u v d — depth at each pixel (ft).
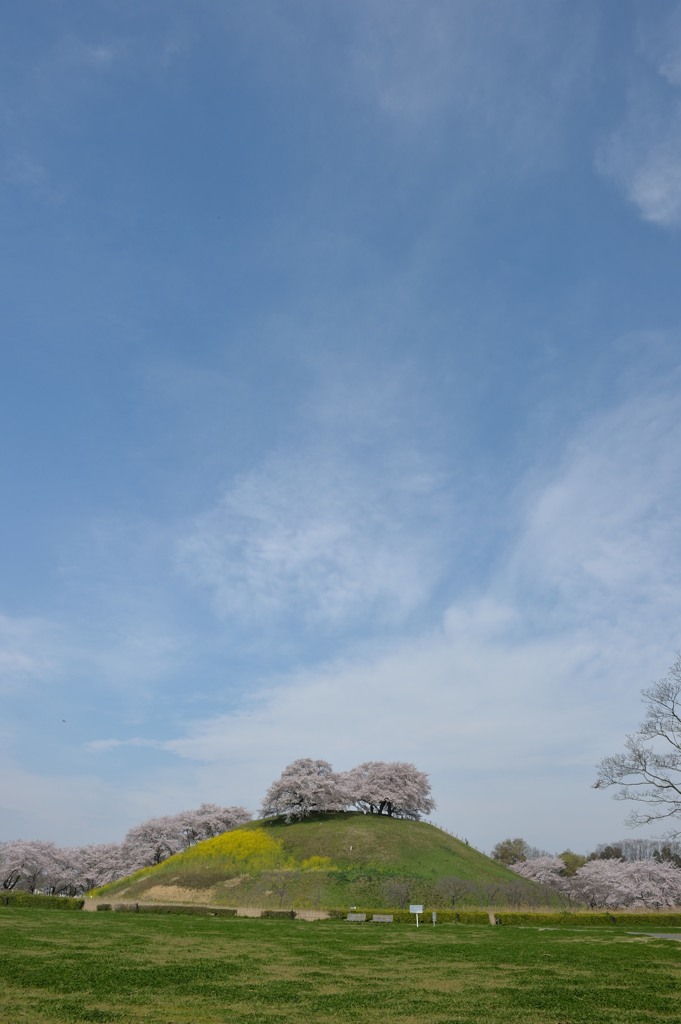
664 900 264.72
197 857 299.79
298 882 258.37
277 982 61.41
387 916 183.93
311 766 362.33
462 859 297.12
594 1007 50.72
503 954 88.53
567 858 426.10
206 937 104.12
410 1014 48.06
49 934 99.81
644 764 156.76
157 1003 50.55
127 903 204.74
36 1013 46.09
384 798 367.45
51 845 353.51
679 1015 47.96
